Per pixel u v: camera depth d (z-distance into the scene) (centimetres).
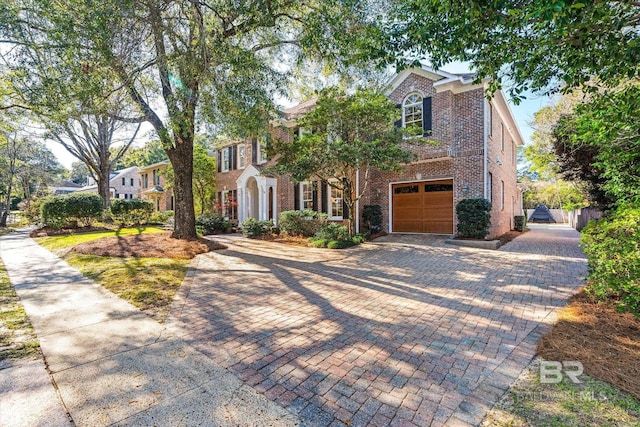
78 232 1503
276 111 927
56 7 622
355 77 986
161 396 256
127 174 4747
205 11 800
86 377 284
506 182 1670
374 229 1413
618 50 267
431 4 323
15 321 423
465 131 1231
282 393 262
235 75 762
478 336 375
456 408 242
